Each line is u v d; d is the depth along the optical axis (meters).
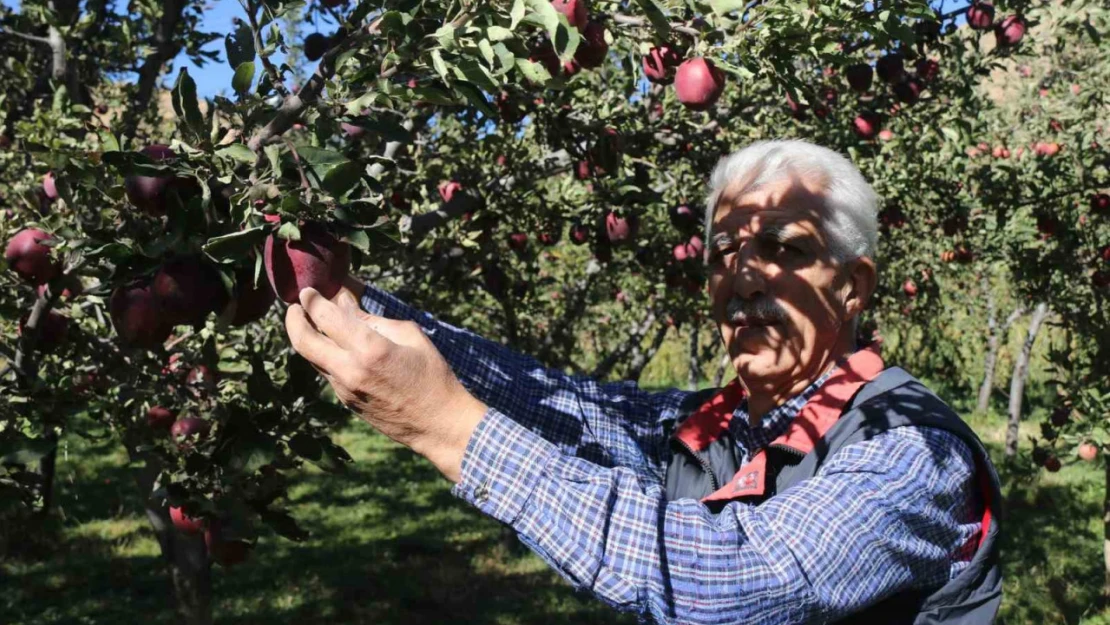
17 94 3.84
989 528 1.29
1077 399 6.27
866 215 1.50
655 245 5.25
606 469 1.12
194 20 4.18
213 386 2.51
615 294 8.39
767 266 1.45
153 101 3.89
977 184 7.08
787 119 4.45
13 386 2.25
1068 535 9.30
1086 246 6.91
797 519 1.12
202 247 1.21
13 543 8.59
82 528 9.44
